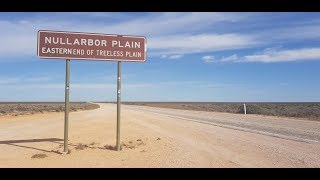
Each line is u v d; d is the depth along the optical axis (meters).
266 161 11.20
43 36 12.94
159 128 23.97
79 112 52.53
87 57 13.32
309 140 16.80
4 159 11.69
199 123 28.66
